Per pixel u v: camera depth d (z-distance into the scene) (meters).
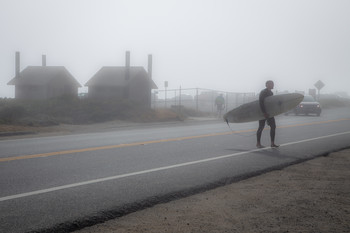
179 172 7.21
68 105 24.41
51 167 7.65
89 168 7.56
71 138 13.63
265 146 11.18
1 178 6.57
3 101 24.14
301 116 29.48
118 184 6.18
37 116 20.45
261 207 4.96
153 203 5.16
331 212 4.74
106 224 4.31
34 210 4.72
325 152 9.91
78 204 5.00
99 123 21.91
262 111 10.41
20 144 11.73
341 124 20.27
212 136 14.16
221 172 7.21
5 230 4.00
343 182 6.47
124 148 10.62
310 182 6.46
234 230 4.07
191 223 4.30
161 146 11.09
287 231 4.05
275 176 7.01
